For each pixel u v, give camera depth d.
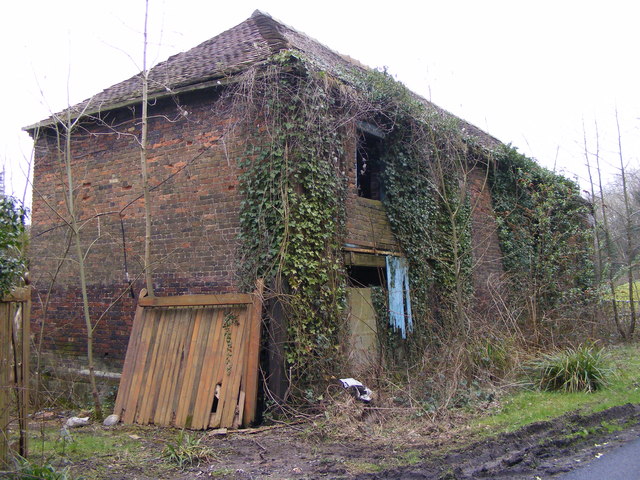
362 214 10.23
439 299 11.91
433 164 11.90
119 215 10.45
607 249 17.56
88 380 10.28
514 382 9.02
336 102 9.58
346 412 7.50
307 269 8.47
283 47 9.38
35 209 11.65
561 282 15.88
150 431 7.45
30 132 11.80
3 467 4.87
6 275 4.93
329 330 8.61
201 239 9.38
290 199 8.45
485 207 14.70
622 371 9.86
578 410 7.52
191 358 7.97
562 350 10.62
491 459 5.84
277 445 6.64
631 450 5.95
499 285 12.57
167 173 9.98
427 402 7.94
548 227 16.05
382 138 11.12
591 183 17.02
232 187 9.16
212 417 7.47
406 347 10.75
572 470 5.39
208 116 9.62
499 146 15.48
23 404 5.32
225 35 12.12
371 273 10.81
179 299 8.32
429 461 5.77
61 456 6.07
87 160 11.05
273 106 8.77
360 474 5.46
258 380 7.95
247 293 8.27
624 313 16.56
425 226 11.76
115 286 10.33
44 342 11.05
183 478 5.51
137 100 10.04
